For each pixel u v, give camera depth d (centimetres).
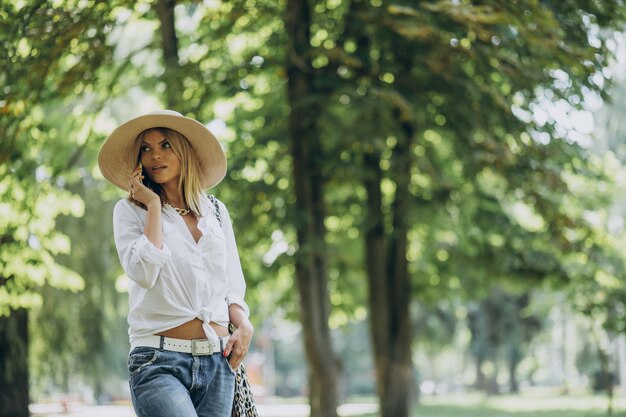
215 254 464
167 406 439
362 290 2152
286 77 1586
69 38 1081
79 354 1900
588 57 1221
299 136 1623
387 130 1515
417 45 1538
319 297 1638
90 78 1239
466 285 2150
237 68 1527
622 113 3525
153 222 447
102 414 3522
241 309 476
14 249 1280
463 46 1388
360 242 2033
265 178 1705
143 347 450
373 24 1446
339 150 1662
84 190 1861
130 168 483
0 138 1126
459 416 2717
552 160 1633
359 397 7175
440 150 1947
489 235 2028
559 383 7612
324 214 1673
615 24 1361
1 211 1248
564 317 3900
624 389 4472
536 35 1184
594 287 2042
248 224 1656
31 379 1945
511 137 1653
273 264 1694
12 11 1047
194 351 452
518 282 2014
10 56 1054
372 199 1784
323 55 1450
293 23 1490
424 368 7694
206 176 486
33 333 1867
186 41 1617
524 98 1531
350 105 1498
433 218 1892
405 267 1838
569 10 1338
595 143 3497
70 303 1866
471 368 6394
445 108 1612
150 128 471
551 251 1991
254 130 1711
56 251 1332
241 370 481
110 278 1891
